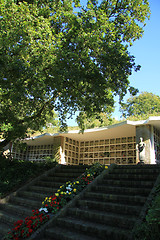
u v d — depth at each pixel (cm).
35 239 363
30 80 603
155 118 966
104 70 660
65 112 967
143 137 1038
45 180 751
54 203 466
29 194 633
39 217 423
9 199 640
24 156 1667
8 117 711
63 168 857
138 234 270
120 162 1262
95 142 1455
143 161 966
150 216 260
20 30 528
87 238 338
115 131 1209
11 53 567
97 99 709
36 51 562
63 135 1367
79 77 595
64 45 623
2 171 736
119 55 610
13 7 543
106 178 611
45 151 1596
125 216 374
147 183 491
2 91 674
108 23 651
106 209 426
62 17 693
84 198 500
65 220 404
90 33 612
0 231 445
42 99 735
